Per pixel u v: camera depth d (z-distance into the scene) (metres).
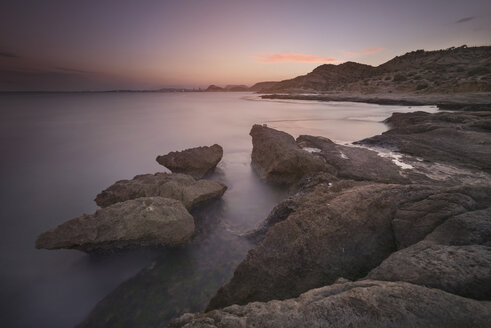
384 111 49.81
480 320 2.27
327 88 142.00
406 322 2.39
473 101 39.53
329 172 11.63
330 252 4.71
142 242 7.50
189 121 42.94
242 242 7.99
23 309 6.05
